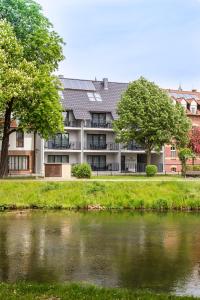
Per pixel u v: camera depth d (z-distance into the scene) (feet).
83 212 120.88
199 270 61.62
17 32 152.35
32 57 151.94
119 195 133.80
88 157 236.63
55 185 136.26
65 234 87.35
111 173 219.00
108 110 238.89
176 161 253.65
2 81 135.03
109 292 47.09
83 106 236.02
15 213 117.29
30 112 146.61
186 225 99.09
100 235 86.63
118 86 258.98
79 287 49.01
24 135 213.66
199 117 267.18
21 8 152.56
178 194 136.56
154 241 80.94
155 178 175.94
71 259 67.26
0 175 155.33
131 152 242.78
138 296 45.78
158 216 114.21
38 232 89.40
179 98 266.57
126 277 58.18
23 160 213.66
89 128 231.91
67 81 247.50
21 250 73.20
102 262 65.67
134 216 113.91
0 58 135.13
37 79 141.79
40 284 51.37
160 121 204.74
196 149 214.07
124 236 85.66
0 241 80.23
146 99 208.03
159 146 208.85
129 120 207.00
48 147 224.33
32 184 136.36
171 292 52.31
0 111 149.79
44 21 156.46
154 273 60.08
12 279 56.90
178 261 66.44
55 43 154.51
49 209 126.21
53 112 146.51
